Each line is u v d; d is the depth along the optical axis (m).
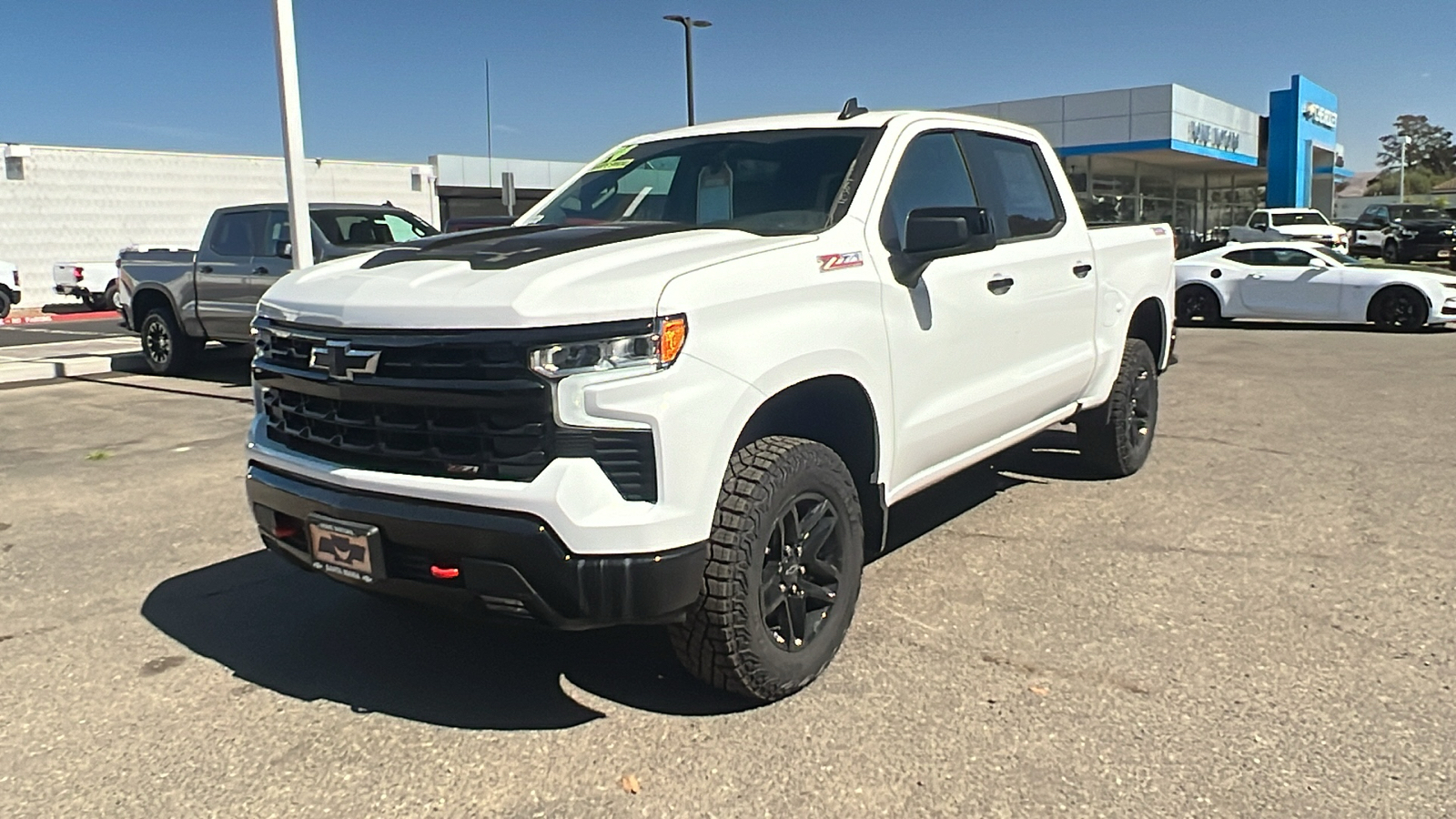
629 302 3.08
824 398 3.82
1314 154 46.59
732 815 2.95
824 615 3.72
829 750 3.28
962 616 4.34
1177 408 9.14
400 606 4.57
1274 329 16.83
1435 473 6.56
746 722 3.48
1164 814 2.91
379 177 32.56
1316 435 7.83
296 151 9.20
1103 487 6.34
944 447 4.46
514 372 3.03
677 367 3.11
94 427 8.90
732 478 3.35
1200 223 48.72
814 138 4.46
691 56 25.19
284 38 9.02
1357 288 16.31
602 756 3.28
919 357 4.14
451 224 5.38
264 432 3.81
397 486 3.20
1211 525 5.53
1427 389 10.00
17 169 26.28
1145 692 3.63
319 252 10.82
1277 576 4.74
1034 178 5.38
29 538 5.68
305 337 3.46
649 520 3.05
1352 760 3.17
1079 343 5.56
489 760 3.27
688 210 4.50
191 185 29.08
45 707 3.69
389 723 3.53
